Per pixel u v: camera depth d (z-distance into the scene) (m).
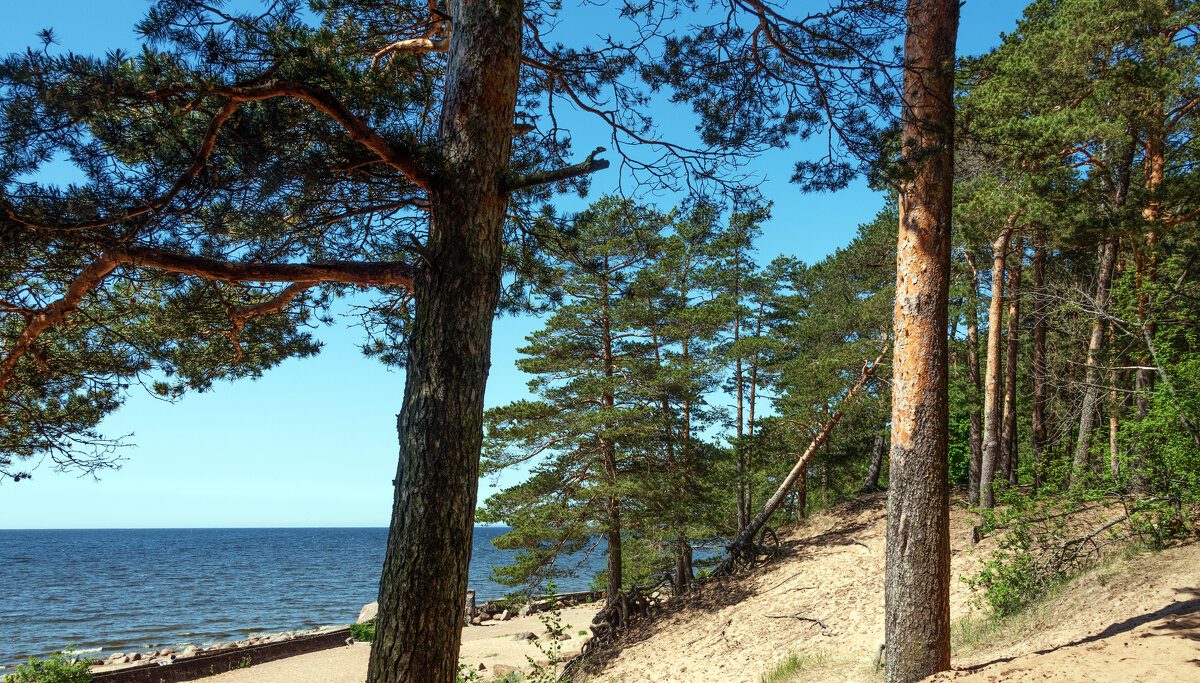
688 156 8.38
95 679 20.16
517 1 5.65
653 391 21.05
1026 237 17.89
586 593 42.84
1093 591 9.52
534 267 9.50
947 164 7.52
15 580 76.75
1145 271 12.97
